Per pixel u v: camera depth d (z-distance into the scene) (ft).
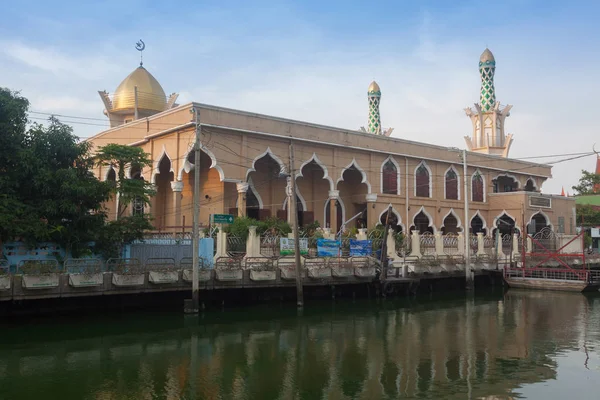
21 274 43.37
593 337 42.88
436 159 98.17
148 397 27.55
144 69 96.68
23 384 29.50
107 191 53.57
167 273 49.29
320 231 71.92
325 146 81.51
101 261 50.52
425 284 72.02
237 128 70.44
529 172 118.52
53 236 49.67
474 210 106.22
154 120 75.31
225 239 58.80
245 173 71.82
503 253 87.20
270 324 47.80
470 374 32.07
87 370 32.30
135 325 45.19
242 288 55.16
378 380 30.86
